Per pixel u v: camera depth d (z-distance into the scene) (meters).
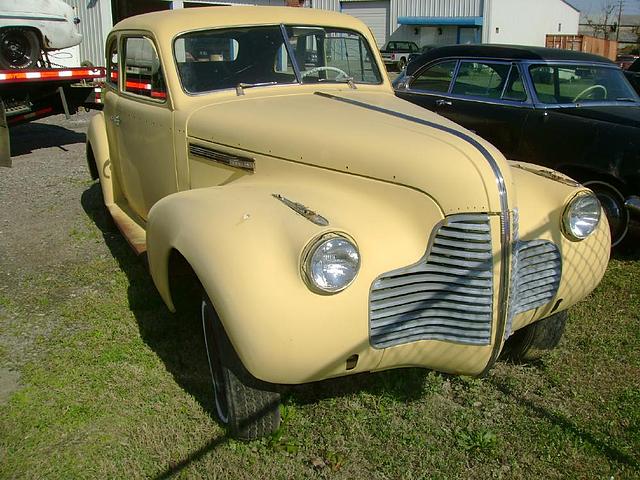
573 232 2.95
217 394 2.97
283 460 2.74
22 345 3.66
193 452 2.78
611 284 4.58
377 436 2.88
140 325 3.88
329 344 2.42
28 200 6.73
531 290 2.90
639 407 3.08
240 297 2.41
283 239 2.46
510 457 2.75
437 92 6.82
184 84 3.81
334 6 35.47
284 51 3.96
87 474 2.65
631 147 5.05
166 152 3.96
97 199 6.74
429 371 3.37
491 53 6.33
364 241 2.56
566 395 3.20
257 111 3.45
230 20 3.89
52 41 9.24
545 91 5.93
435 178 2.62
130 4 18.94
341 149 2.92
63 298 4.29
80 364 3.44
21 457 2.74
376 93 4.00
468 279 2.59
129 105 4.43
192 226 2.73
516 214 2.62
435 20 32.81
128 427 2.93
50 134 10.88
